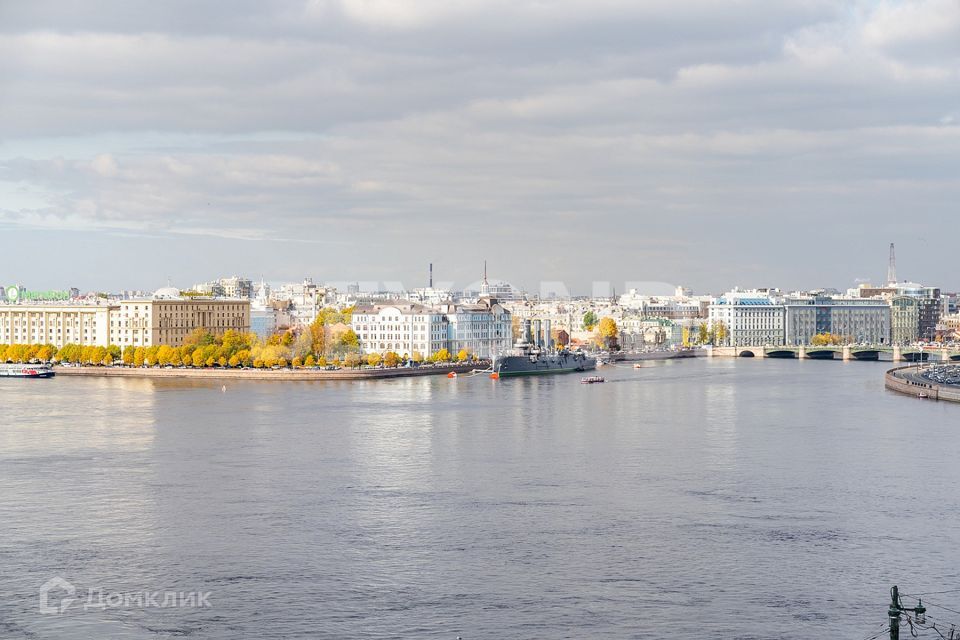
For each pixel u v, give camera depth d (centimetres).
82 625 17825
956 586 19375
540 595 18875
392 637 17312
